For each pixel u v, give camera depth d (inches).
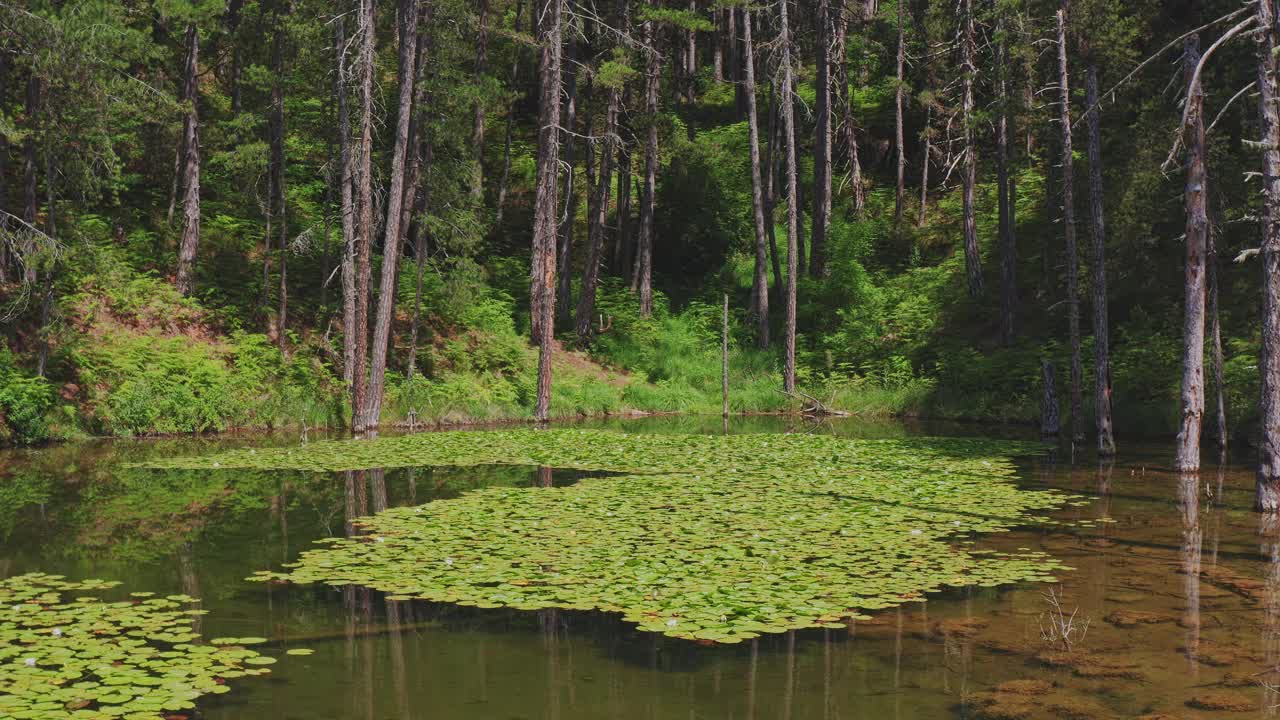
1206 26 489.1
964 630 251.4
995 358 1079.6
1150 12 821.9
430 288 1130.7
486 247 1339.8
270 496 488.7
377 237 1238.3
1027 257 1261.1
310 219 1154.0
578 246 1465.3
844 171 1568.7
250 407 892.0
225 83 1222.9
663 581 293.1
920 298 1262.3
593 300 1259.8
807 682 211.2
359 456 645.3
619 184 1325.0
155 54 820.6
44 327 778.2
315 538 372.8
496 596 274.1
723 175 1454.2
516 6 1590.8
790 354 1172.5
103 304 907.4
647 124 1258.6
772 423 1009.5
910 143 1583.4
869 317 1261.1
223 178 1120.2
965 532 387.5
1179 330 901.8
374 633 250.5
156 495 494.0
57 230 879.7
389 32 1365.7
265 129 1050.1
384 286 885.2
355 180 946.7
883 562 325.1
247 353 938.7
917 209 1473.9
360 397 864.3
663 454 663.1
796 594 278.5
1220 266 911.0
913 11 1520.7
